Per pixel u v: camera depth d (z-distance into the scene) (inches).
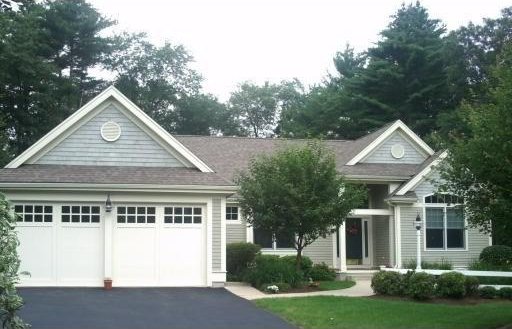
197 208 843.4
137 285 815.7
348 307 655.8
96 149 861.2
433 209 1057.5
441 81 1765.5
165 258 826.8
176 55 2342.5
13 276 369.7
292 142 1206.9
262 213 843.4
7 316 369.7
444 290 745.0
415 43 1803.6
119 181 810.2
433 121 1726.1
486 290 765.9
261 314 621.6
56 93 1701.5
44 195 800.9
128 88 2193.7
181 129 2351.1
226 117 2501.2
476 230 1063.6
